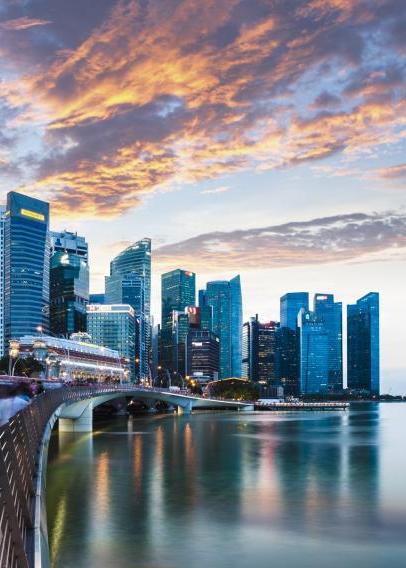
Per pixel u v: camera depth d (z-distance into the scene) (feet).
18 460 69.77
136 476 228.84
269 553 126.72
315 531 144.66
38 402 157.17
